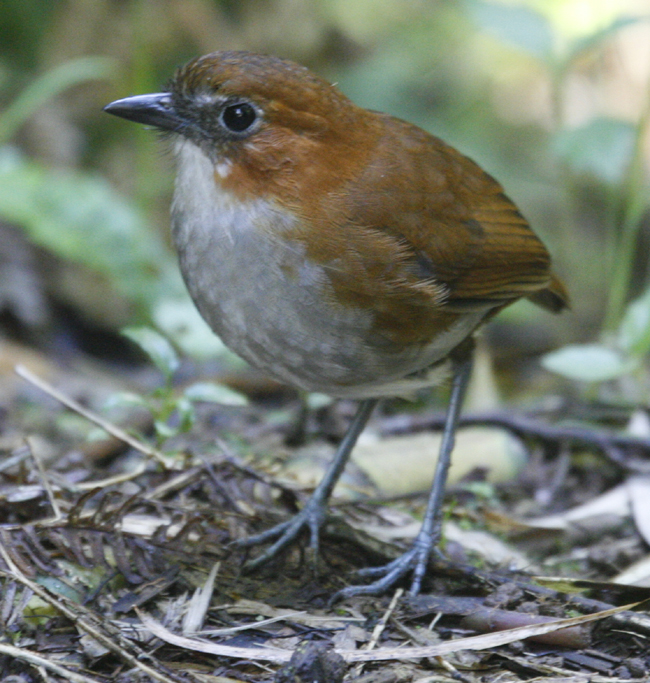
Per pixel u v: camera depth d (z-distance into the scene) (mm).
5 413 10922
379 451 9648
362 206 7031
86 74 14734
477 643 6504
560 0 16312
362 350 7207
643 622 6715
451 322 7641
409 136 7660
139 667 6090
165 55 16969
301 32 18359
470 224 7734
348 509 8555
